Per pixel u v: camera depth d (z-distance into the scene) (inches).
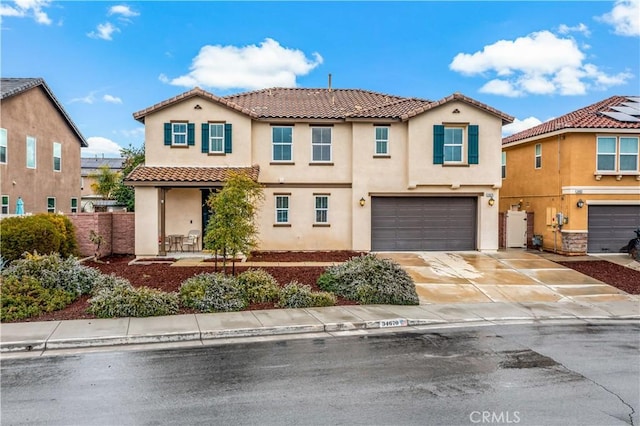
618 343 379.6
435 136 830.5
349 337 394.6
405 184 847.1
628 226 840.9
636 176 823.7
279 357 337.1
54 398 260.8
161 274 590.2
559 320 464.4
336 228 855.7
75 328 392.8
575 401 258.8
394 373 303.0
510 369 312.3
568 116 967.0
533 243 913.5
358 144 842.2
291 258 757.3
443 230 863.1
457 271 681.0
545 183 896.9
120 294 449.7
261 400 258.1
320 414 240.2
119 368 311.9
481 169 840.3
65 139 1218.0
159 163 811.4
